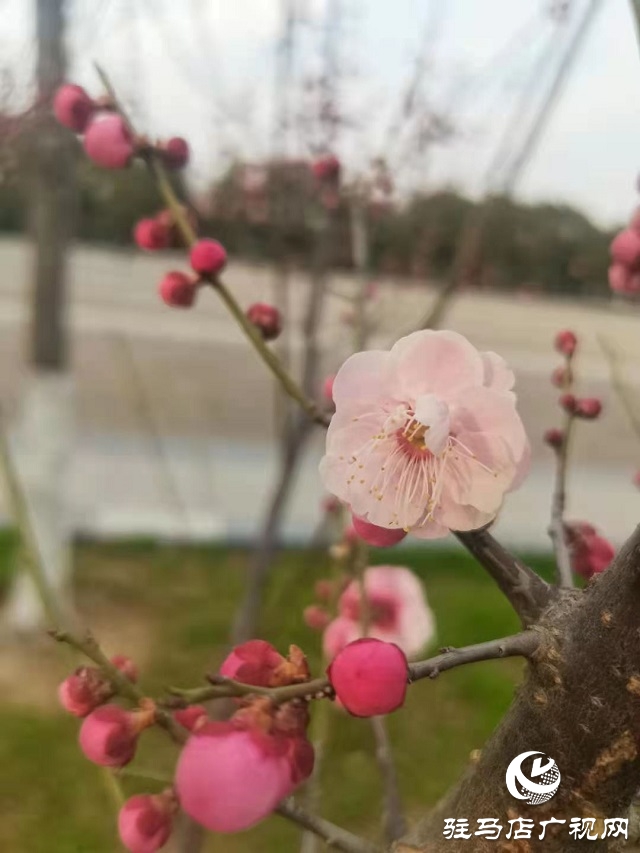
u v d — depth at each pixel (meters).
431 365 0.09
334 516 0.21
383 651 0.07
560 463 0.13
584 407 0.14
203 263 0.12
